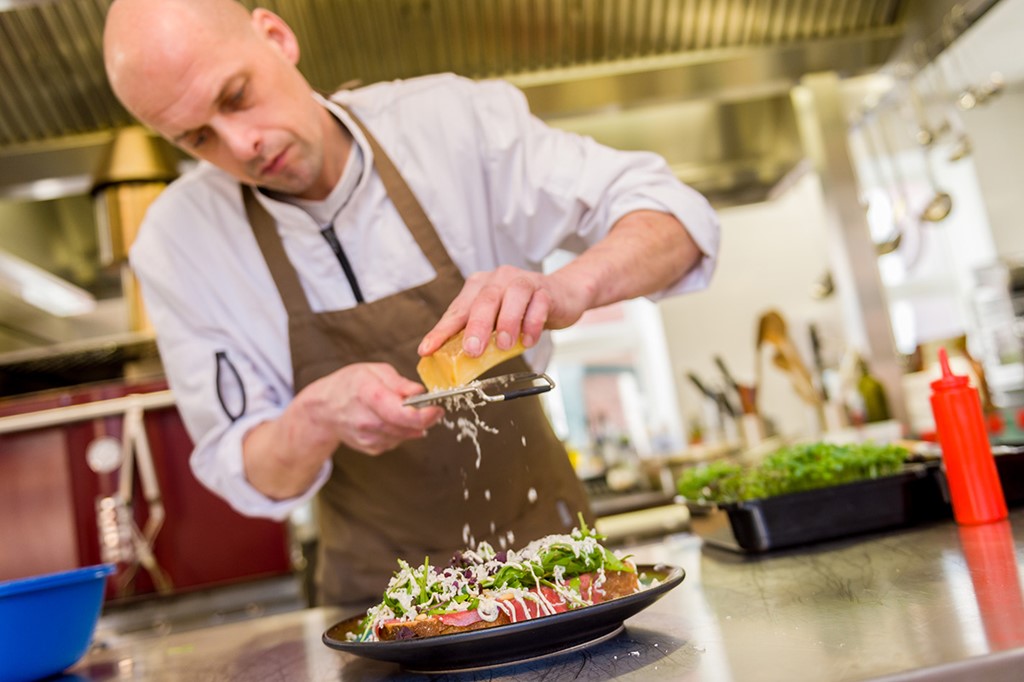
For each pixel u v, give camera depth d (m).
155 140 3.01
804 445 1.32
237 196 1.49
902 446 1.33
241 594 2.67
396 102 1.50
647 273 1.23
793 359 3.56
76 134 3.05
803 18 3.15
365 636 0.92
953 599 0.80
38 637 1.09
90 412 2.60
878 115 3.55
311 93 1.41
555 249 1.52
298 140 1.32
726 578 1.11
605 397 4.77
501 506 1.44
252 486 1.41
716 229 1.34
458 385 0.94
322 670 0.96
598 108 3.13
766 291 4.73
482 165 1.48
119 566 2.58
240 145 1.26
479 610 0.85
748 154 3.77
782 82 3.20
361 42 2.98
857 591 0.90
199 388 1.48
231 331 1.50
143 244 1.52
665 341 4.64
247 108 1.29
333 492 1.56
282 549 2.66
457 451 1.43
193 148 1.35
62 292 3.53
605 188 1.39
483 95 1.50
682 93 3.15
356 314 1.46
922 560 0.99
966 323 4.22
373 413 1.18
